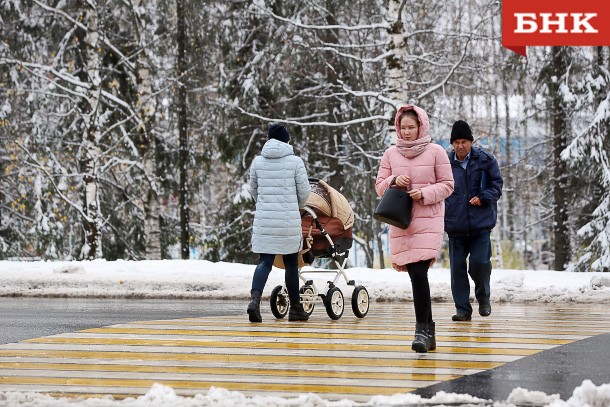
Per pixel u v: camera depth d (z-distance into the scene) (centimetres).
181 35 7119
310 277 3900
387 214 2053
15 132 6969
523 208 13025
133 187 7388
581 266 6862
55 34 6919
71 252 7575
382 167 2161
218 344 2311
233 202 6906
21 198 7031
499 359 2034
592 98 6856
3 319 2950
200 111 7625
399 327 2628
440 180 2105
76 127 6919
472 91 7325
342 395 1661
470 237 2803
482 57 6781
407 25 7062
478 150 2823
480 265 2795
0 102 7000
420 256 2081
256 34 6812
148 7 7138
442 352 2138
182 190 7238
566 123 7238
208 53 7288
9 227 7656
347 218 2856
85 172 6200
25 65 6122
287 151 2778
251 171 2808
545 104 7312
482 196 2764
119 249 7425
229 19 6850
